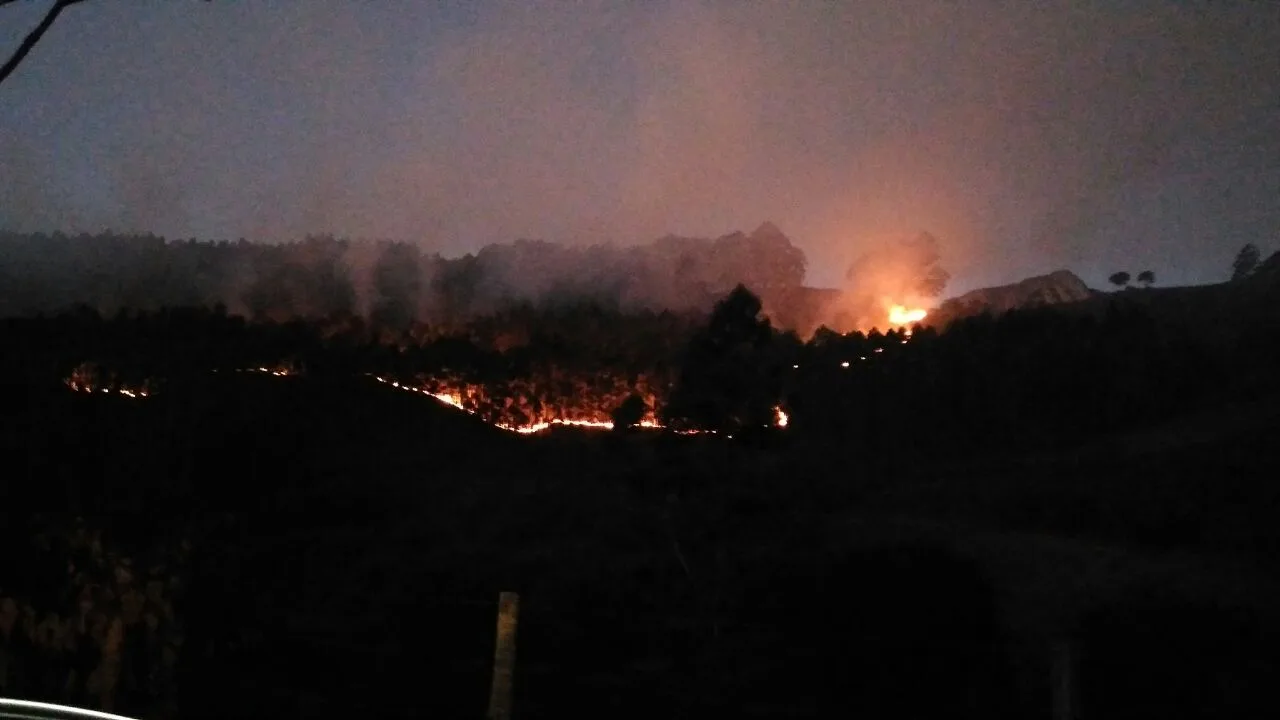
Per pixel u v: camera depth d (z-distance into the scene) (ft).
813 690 37.55
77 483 37.01
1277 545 50.21
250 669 36.27
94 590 29.84
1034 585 45.37
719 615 44.37
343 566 51.21
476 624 42.50
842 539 49.08
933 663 36.06
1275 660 35.12
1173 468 58.59
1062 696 26.50
